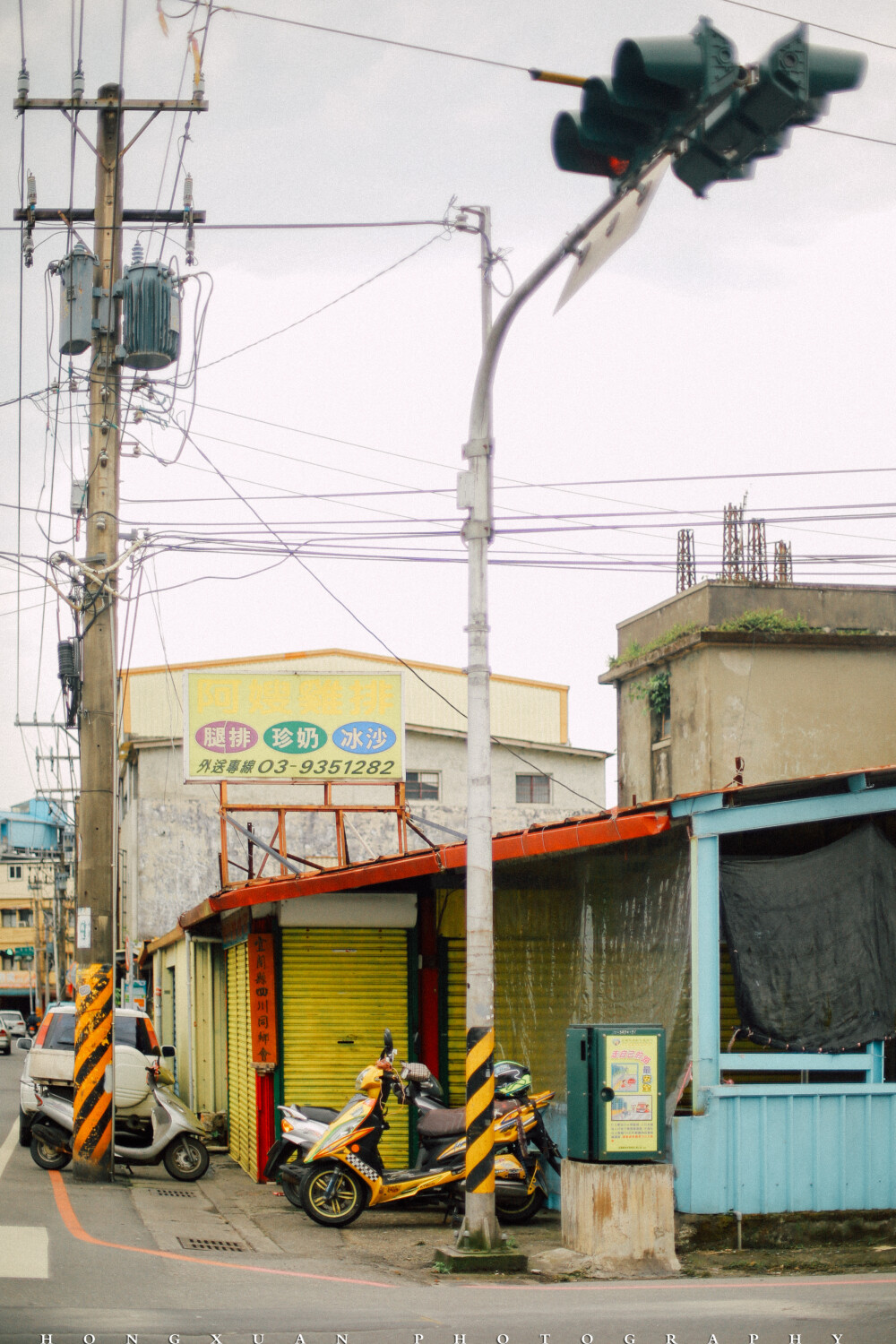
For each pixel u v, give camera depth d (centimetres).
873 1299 810
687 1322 720
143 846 3186
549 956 1320
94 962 1398
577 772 3578
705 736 2023
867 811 1063
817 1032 1059
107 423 1449
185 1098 2334
